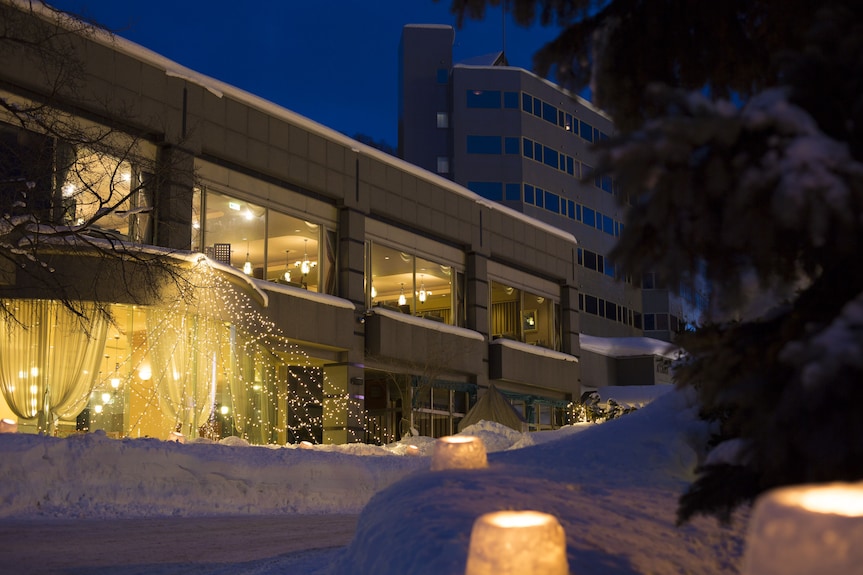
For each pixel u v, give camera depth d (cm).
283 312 3334
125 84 2853
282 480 2031
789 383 356
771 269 401
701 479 474
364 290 3859
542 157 6538
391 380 4156
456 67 6550
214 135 3189
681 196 364
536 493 755
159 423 2688
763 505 313
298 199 3603
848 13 376
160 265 2294
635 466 948
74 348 2348
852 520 290
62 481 1719
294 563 1023
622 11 589
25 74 2516
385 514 706
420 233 4241
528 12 594
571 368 5116
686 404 1070
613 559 591
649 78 588
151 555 1130
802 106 378
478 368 4400
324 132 3678
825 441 341
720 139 342
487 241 4600
